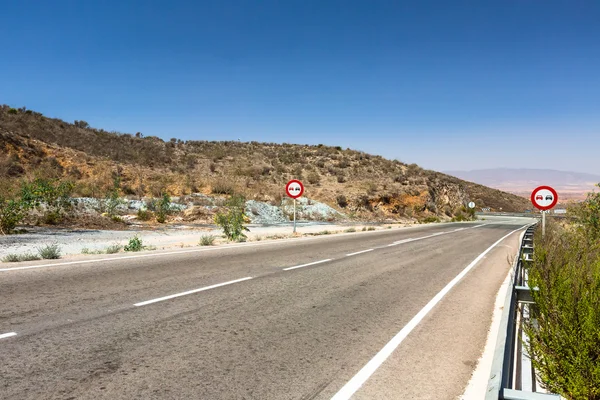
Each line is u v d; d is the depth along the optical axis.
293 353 4.54
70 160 33.16
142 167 39.50
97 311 5.77
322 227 26.28
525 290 5.49
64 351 4.29
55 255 10.23
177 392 3.51
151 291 7.06
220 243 15.36
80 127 51.03
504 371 2.68
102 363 4.04
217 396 3.47
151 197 28.14
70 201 21.03
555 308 4.00
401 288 8.30
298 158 58.03
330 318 5.96
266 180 42.62
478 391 3.79
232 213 17.69
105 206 22.88
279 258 11.74
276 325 5.51
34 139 35.16
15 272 8.08
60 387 3.51
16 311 5.58
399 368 4.27
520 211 105.44
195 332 5.07
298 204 34.12
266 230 22.42
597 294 4.01
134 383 3.64
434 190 52.94
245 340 4.87
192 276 8.53
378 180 48.81
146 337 4.81
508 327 3.59
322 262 11.31
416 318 6.16
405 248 15.77
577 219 11.22
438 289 8.38
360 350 4.73
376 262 11.77
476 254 14.73
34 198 18.17
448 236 22.42
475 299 7.62
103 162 34.72
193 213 25.36
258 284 8.05
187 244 15.20
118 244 14.27
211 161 50.28
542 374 3.57
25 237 14.60
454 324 5.94
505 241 20.66
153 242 15.65
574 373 3.28
